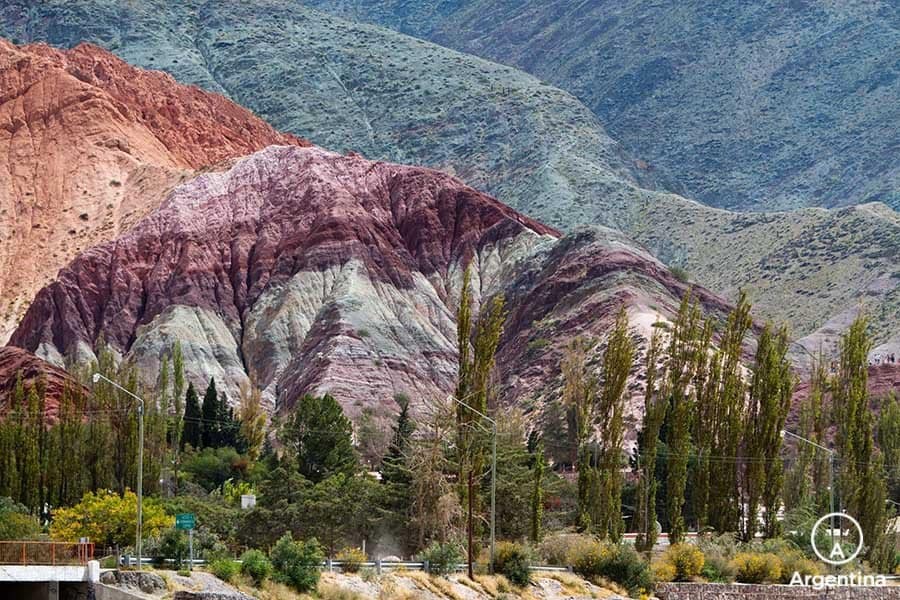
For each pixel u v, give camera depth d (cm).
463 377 15562
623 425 17025
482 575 13938
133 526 14362
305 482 16500
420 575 13362
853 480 17175
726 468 17062
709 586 14888
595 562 14912
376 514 16275
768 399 17238
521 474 18562
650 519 16175
